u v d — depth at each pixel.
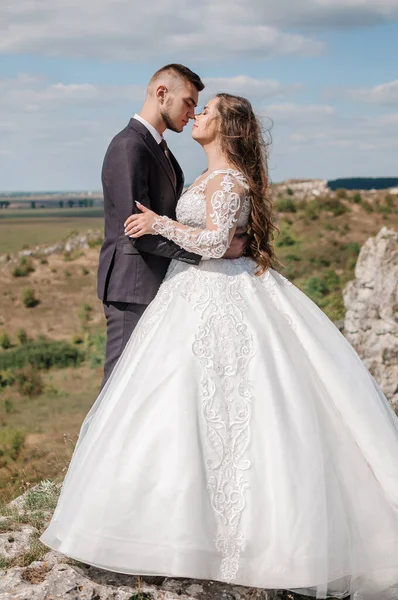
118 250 3.75
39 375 35.69
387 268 15.64
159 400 3.07
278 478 2.94
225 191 3.35
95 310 50.56
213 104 3.52
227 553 2.88
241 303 3.36
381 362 15.00
